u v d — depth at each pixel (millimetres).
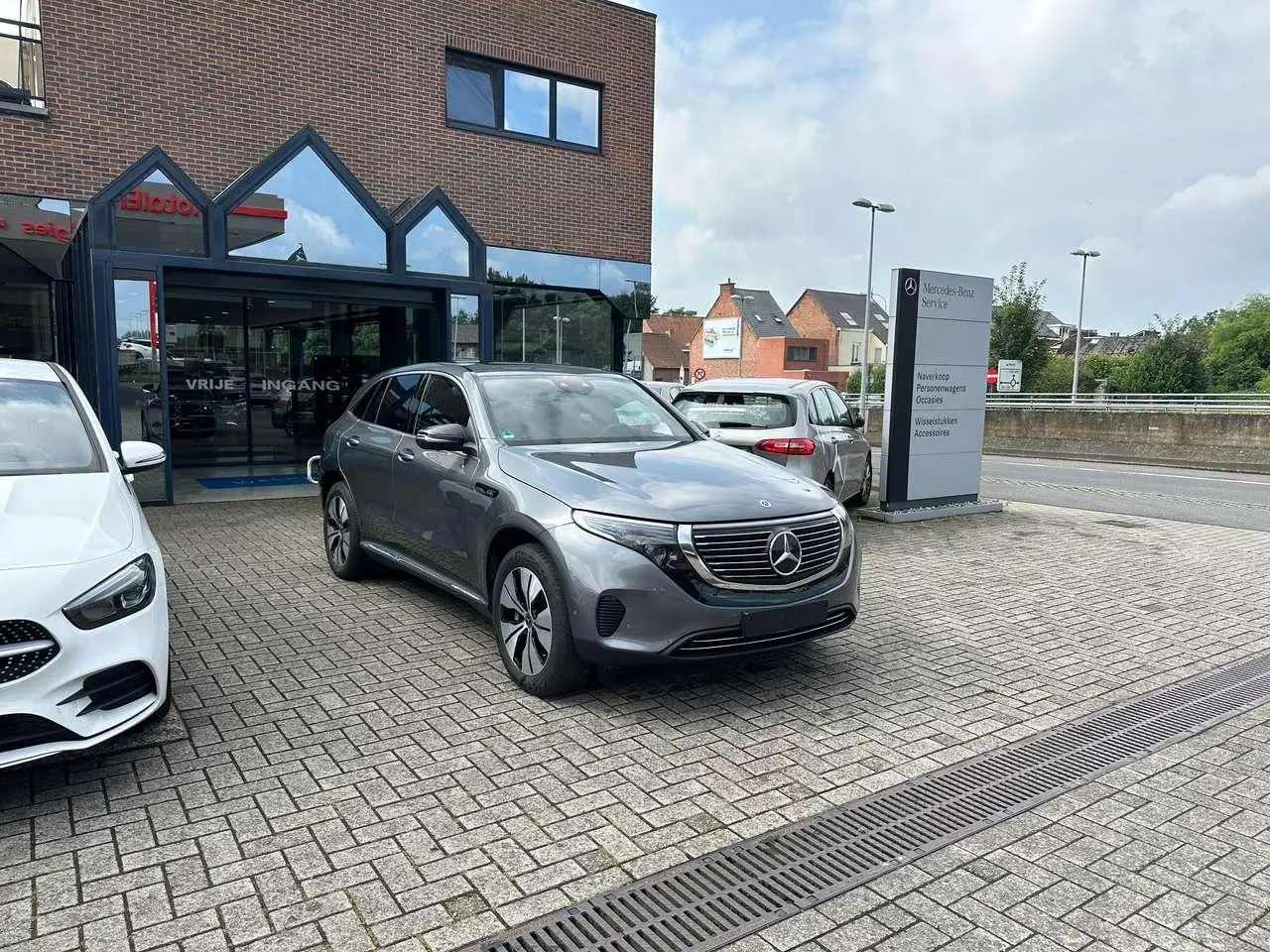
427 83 12375
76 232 9789
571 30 13672
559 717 4102
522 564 4328
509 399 5348
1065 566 7703
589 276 14258
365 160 11945
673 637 3887
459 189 12797
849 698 4426
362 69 11820
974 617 6004
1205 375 44625
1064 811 3318
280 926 2539
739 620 3949
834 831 3148
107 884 2732
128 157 10211
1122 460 22656
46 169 9734
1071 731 4074
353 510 6332
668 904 2695
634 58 14422
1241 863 2969
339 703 4234
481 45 12781
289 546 7926
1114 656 5176
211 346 13625
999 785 3520
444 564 5176
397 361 13812
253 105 10992
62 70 9742
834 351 73312
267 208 10578
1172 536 9336
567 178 13867
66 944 2443
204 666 4738
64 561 3197
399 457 5691
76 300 10125
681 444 5297
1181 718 4250
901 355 9992
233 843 2982
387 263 11594
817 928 2590
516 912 2635
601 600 3926
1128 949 2510
